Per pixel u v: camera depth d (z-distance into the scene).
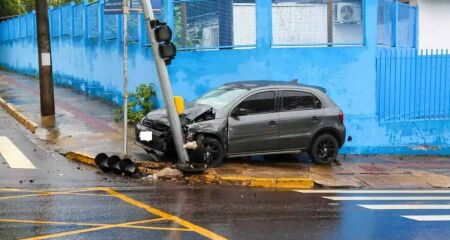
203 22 16.58
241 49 16.50
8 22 36.97
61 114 18.83
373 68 16.94
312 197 10.75
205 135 12.73
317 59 16.67
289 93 13.64
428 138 17.78
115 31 20.69
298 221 8.53
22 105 20.61
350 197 10.94
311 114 13.73
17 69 35.09
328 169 13.80
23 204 9.12
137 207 9.15
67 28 26.61
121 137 15.74
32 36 31.22
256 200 10.18
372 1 16.80
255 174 12.48
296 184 12.16
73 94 23.66
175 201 9.79
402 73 17.48
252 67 16.47
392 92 17.38
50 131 16.30
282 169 13.34
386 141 17.23
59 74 28.14
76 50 25.39
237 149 13.02
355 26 16.91
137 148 14.51
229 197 10.39
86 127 16.94
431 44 22.80
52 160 13.30
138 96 17.42
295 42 16.59
